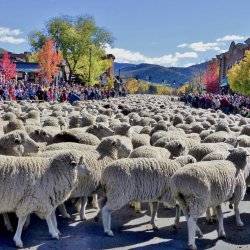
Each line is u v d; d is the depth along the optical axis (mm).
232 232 5797
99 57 61656
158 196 5672
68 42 57031
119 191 5492
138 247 5258
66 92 32656
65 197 5434
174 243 5410
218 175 5328
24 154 6375
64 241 5355
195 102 34469
